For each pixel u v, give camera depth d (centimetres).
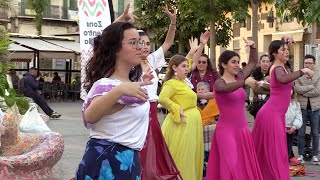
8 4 782
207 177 670
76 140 1191
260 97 875
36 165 660
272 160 699
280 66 703
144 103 362
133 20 486
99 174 355
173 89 680
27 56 2519
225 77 666
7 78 606
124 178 356
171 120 684
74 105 2556
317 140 985
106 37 365
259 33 3169
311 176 871
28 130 713
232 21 2177
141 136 365
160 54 657
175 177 623
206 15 1831
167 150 628
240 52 3222
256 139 717
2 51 591
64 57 2631
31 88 1723
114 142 355
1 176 630
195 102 697
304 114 979
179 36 2153
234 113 653
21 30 4209
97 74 368
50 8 4406
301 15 934
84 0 752
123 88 338
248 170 651
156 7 2044
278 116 704
